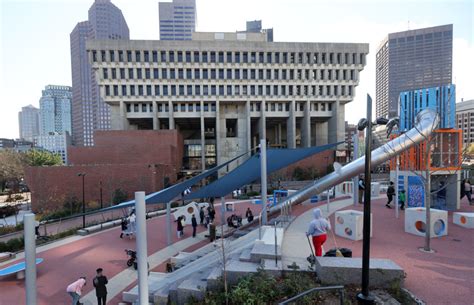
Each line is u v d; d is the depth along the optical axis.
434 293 5.46
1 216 28.06
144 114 52.47
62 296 9.66
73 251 14.65
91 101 138.12
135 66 50.88
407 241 8.95
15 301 9.39
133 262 12.21
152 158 39.59
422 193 13.98
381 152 11.95
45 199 30.22
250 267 6.76
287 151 12.56
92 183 32.12
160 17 147.00
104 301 8.46
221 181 13.23
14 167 47.16
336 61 54.62
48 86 181.50
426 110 12.35
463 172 20.64
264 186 11.77
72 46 141.75
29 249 5.53
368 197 5.19
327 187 12.80
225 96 52.59
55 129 179.38
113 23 150.62
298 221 12.18
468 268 6.68
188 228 18.88
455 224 11.10
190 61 52.09
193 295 6.51
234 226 17.41
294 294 5.44
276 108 55.03
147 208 27.86
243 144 54.06
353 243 8.82
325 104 56.19
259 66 53.25
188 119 56.16
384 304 5.00
